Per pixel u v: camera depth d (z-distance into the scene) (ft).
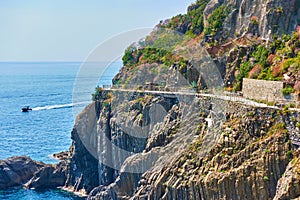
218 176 233.55
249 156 232.53
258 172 224.94
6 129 603.67
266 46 309.83
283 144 224.12
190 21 395.34
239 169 229.04
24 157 410.93
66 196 360.07
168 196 250.16
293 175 206.49
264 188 222.48
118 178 302.45
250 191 225.35
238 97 276.82
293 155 220.02
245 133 242.78
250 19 333.62
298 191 203.31
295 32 302.04
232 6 350.23
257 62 305.12
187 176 247.91
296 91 245.04
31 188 382.83
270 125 234.79
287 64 270.46
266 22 321.73
